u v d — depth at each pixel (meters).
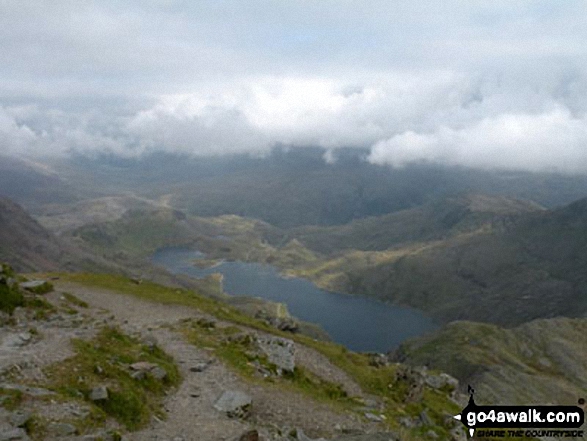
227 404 30.44
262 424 29.48
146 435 23.80
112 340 36.97
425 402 52.72
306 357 56.75
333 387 46.53
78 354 30.20
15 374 25.66
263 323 72.94
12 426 19.52
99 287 77.75
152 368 32.03
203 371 37.88
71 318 44.25
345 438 23.77
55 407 22.62
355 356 65.81
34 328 37.22
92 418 22.69
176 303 70.81
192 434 24.98
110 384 27.41
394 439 24.34
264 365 43.59
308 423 32.00
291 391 37.97
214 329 54.22
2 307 41.69
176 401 30.06
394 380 55.50
